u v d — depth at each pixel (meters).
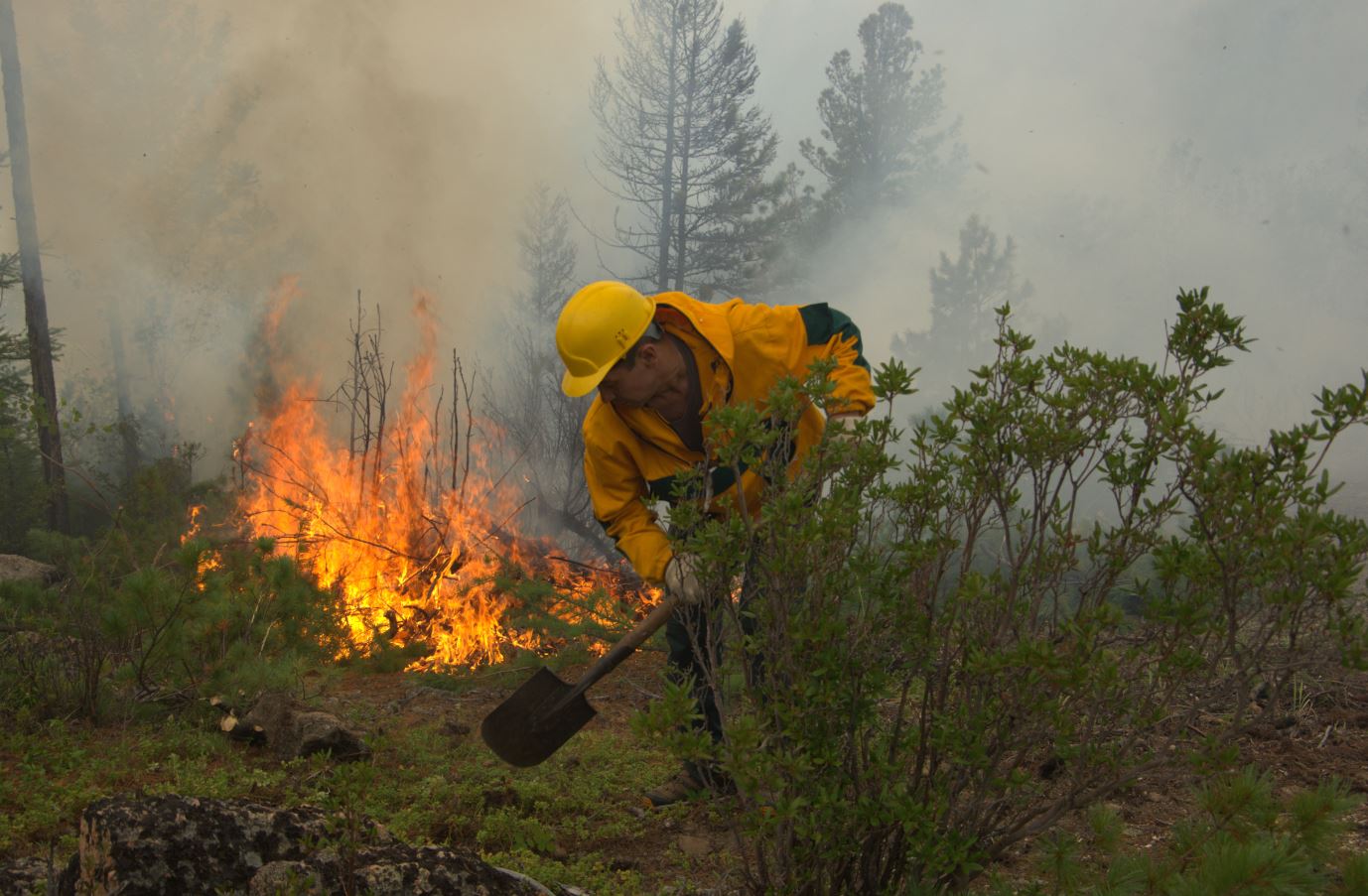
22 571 8.33
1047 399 2.13
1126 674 2.09
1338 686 4.01
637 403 3.20
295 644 5.61
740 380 3.19
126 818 2.08
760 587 2.28
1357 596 1.74
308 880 1.95
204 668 4.95
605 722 4.76
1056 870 2.08
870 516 2.23
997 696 2.13
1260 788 1.96
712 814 3.50
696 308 3.18
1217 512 1.86
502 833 3.41
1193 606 1.92
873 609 2.23
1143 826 3.02
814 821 2.08
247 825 2.16
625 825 3.54
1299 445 1.80
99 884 2.03
